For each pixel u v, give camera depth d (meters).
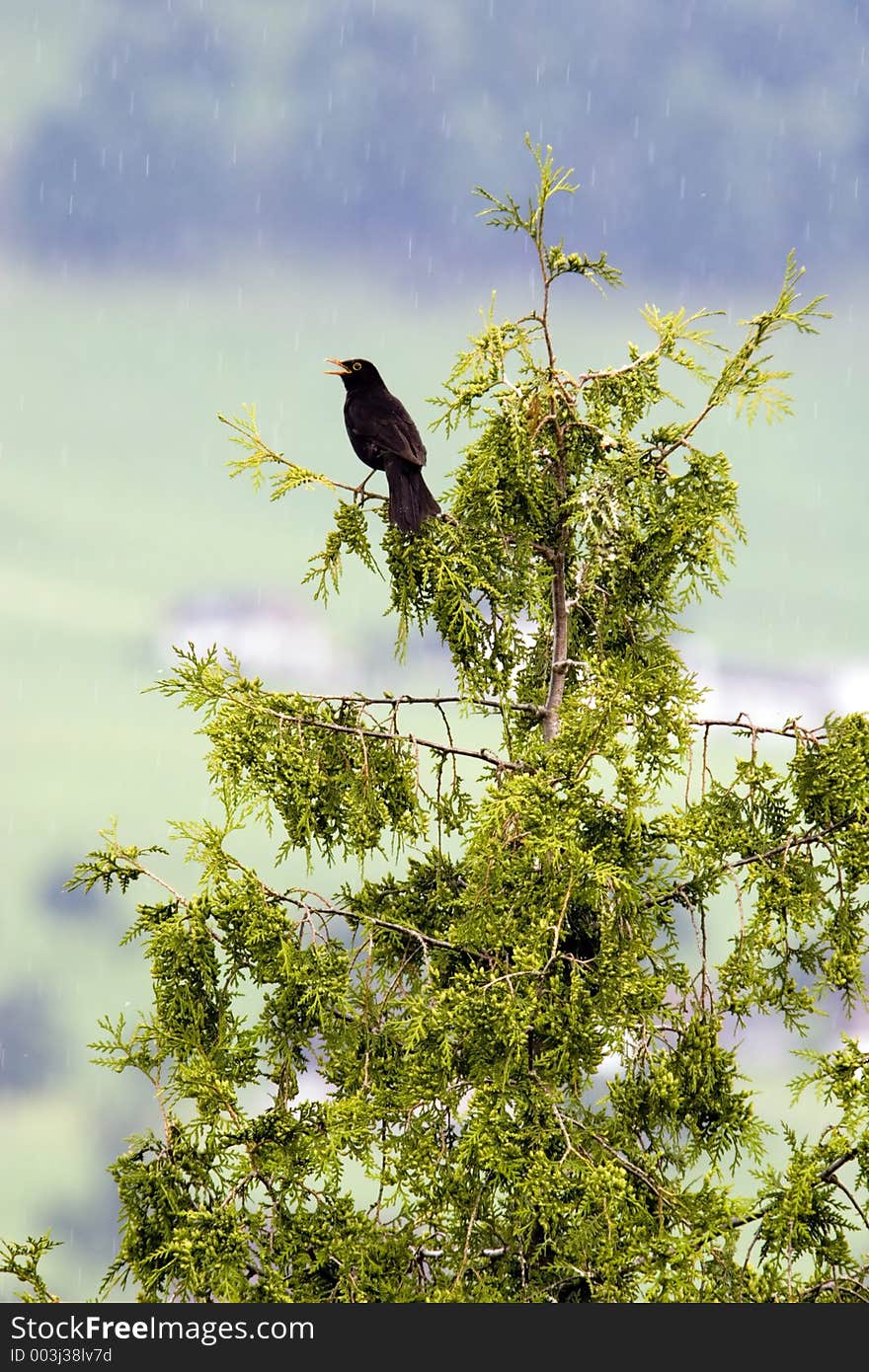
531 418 14.14
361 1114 12.77
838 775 13.22
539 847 12.30
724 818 13.78
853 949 13.13
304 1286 12.48
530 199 13.77
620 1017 12.71
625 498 14.30
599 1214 12.35
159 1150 12.88
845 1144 12.30
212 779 13.59
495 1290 12.49
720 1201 12.66
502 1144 12.21
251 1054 13.24
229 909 13.05
